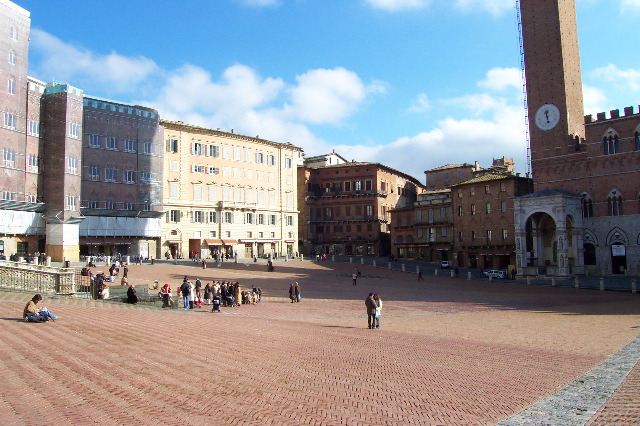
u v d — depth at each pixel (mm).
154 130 93312
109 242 86938
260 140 111812
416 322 33250
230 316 34031
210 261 86312
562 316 37125
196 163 100188
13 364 15234
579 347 23594
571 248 81688
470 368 18828
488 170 123062
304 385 15469
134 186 90000
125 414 11641
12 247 74125
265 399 13672
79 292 38312
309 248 126875
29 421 10648
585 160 80875
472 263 100062
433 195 118250
